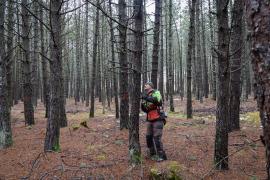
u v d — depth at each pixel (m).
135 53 7.73
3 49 10.08
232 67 11.57
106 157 8.45
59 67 9.15
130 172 7.19
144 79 27.50
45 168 7.57
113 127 13.95
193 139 10.78
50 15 8.31
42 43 18.91
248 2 3.42
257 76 3.39
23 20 15.13
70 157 8.41
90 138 11.27
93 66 19.44
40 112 24.36
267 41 3.27
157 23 13.02
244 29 17.97
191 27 16.70
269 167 3.38
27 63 15.75
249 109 19.86
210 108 23.23
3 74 10.08
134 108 7.80
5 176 7.23
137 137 7.79
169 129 13.14
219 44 7.12
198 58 30.36
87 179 6.77
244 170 7.31
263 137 3.62
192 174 7.04
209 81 42.97
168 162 7.69
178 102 30.80
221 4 7.04
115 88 17.59
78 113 23.69
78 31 35.78
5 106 10.13
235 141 10.07
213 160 8.09
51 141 9.12
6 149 9.79
